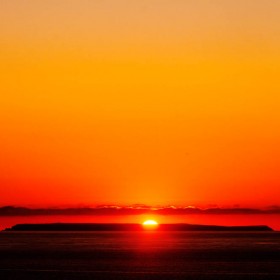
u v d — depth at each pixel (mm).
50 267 175750
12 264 187125
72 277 151000
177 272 161250
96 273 159375
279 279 147375
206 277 150625
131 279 147000
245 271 164000
